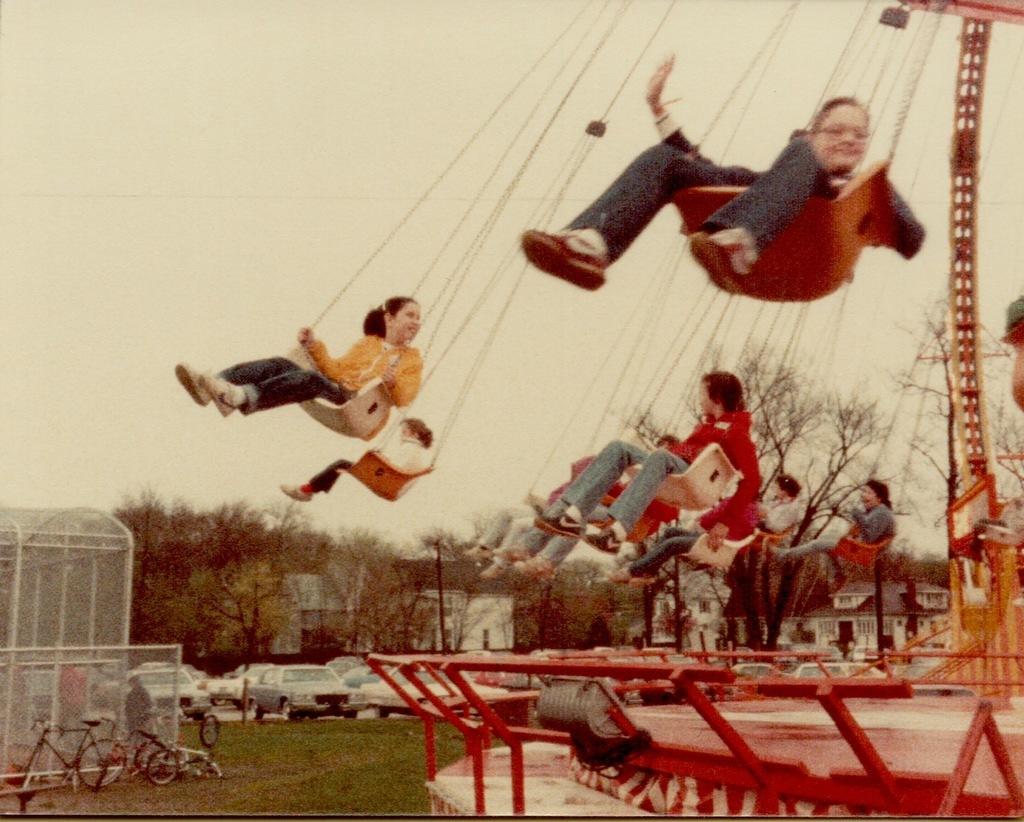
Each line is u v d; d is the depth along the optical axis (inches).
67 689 454.9
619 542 302.8
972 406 460.8
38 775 430.3
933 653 298.5
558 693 173.0
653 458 307.7
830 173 387.9
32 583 488.7
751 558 506.3
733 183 392.2
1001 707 323.3
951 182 446.6
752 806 159.6
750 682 133.6
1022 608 427.2
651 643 528.7
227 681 753.0
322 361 434.3
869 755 131.2
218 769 456.4
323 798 388.8
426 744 237.9
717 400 331.0
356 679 763.4
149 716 463.2
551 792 214.4
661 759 187.6
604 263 388.2
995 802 136.5
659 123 390.0
